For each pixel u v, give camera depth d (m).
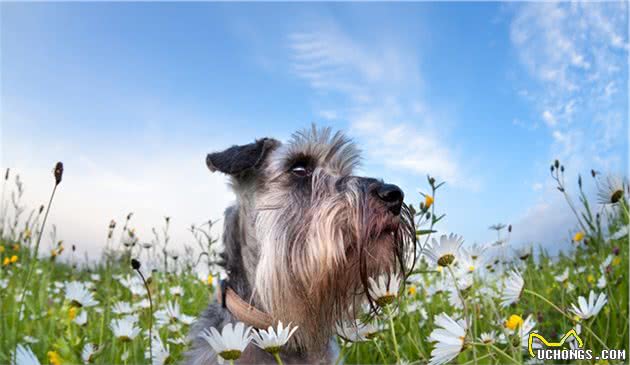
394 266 0.49
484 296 0.58
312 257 0.46
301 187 0.50
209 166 0.52
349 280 0.48
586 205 0.62
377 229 0.47
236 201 0.52
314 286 0.46
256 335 0.32
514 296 0.38
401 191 0.49
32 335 0.59
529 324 0.35
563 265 0.87
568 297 0.61
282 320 0.47
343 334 0.48
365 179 0.50
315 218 0.47
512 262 0.75
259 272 0.47
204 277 1.01
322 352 0.49
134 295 0.83
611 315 0.48
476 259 0.45
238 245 0.51
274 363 0.46
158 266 1.01
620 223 0.72
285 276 0.47
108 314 0.64
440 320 0.30
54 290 0.95
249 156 0.50
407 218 0.51
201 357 0.45
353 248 0.48
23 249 0.91
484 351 0.48
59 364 0.47
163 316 0.59
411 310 0.61
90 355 0.47
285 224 0.48
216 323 0.49
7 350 0.50
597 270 0.64
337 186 0.49
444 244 0.35
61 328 0.59
